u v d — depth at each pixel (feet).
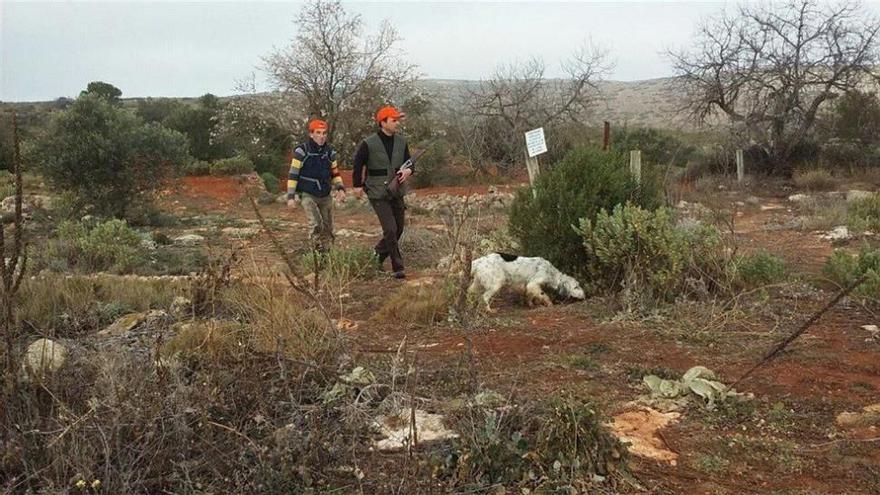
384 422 11.98
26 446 9.82
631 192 25.23
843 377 14.53
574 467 10.27
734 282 21.83
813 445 11.71
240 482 9.48
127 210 55.93
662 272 20.84
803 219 44.24
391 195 27.37
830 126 78.54
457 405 12.15
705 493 10.27
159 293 22.93
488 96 90.84
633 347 16.55
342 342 13.97
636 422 12.54
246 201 72.13
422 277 27.30
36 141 54.85
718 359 15.65
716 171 77.92
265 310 15.33
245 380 11.73
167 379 11.53
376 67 97.81
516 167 89.61
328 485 9.96
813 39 76.07
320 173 30.14
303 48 96.02
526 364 15.34
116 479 9.34
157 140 56.65
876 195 49.11
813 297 21.36
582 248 23.67
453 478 10.09
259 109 103.09
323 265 26.22
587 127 95.25
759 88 77.77
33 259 26.61
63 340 15.60
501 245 27.32
